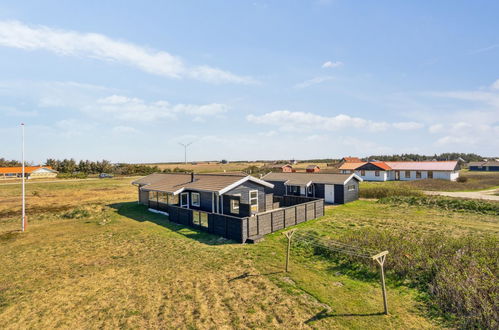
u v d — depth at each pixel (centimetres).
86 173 8000
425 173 4547
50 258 1177
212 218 1491
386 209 2109
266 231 1459
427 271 830
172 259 1119
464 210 1945
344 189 2430
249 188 1895
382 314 678
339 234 1414
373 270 909
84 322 689
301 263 1030
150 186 2297
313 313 693
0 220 1997
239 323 661
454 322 632
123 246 1320
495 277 714
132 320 689
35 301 805
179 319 686
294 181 2719
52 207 2608
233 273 957
